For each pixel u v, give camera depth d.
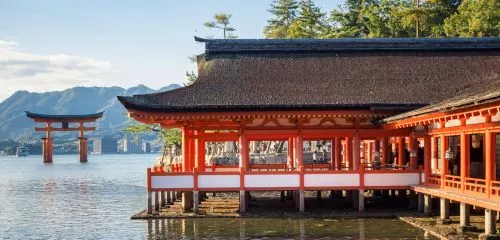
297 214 37.59
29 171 135.50
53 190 72.81
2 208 50.75
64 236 34.03
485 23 67.00
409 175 37.25
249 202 44.34
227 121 39.88
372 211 38.03
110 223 39.00
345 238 29.78
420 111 30.08
